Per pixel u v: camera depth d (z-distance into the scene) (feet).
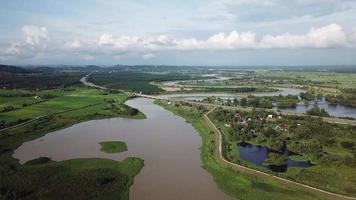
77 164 334.03
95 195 261.24
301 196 255.91
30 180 284.41
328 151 380.78
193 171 318.86
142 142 427.33
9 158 352.90
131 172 313.53
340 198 249.75
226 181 289.33
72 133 477.77
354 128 469.57
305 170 313.12
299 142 409.28
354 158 330.95
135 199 257.96
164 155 370.53
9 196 254.27
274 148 391.65
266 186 274.98
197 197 261.85
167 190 274.98
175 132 487.20
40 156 366.02
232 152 375.66
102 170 312.50
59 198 255.09
